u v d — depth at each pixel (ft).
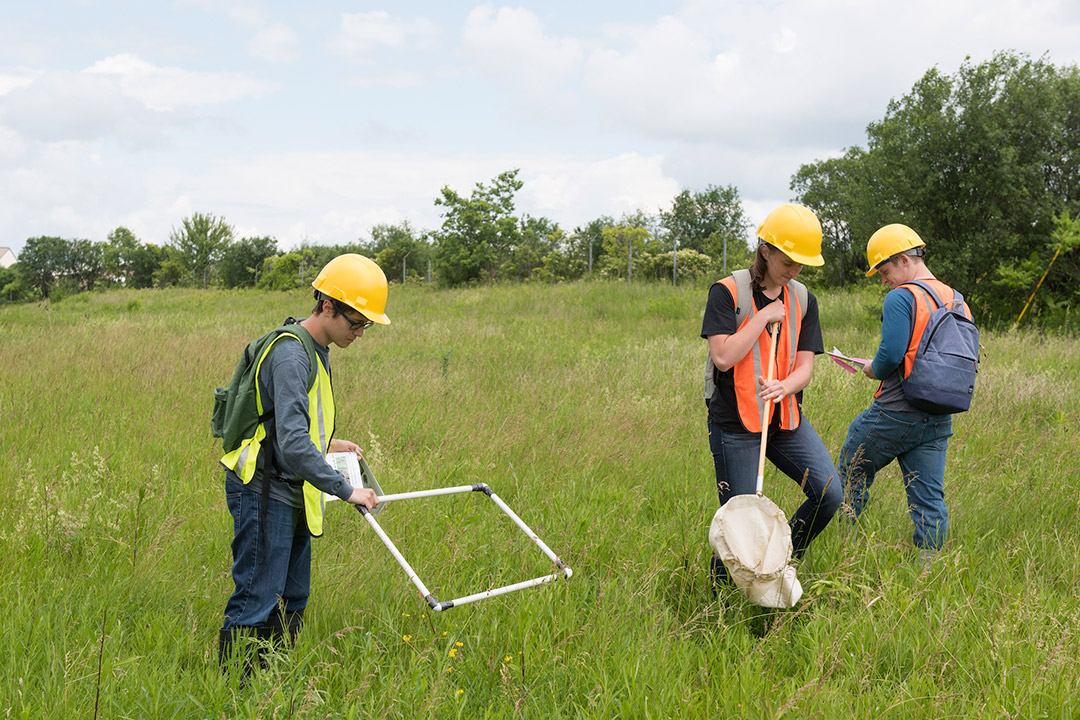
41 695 8.61
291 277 124.77
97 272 202.59
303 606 10.57
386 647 10.25
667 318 60.03
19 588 11.16
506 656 9.73
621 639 10.30
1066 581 12.07
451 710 8.77
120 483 16.15
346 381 27.68
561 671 9.60
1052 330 44.78
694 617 10.63
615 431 20.99
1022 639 10.07
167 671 9.39
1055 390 25.09
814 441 11.95
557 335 49.26
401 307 72.54
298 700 8.59
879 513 15.24
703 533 13.67
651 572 12.10
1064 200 46.73
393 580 11.96
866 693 9.25
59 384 25.63
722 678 9.37
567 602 11.02
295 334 9.53
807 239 10.96
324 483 9.23
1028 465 18.04
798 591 10.64
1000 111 46.91
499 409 23.57
